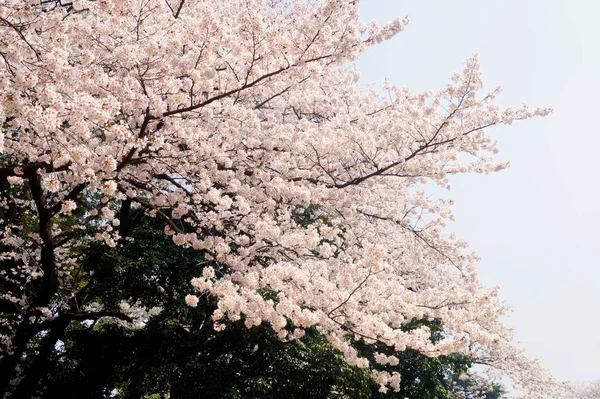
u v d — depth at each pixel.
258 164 7.30
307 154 7.36
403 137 7.15
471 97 6.45
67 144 4.40
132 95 5.25
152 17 6.27
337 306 5.23
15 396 10.13
